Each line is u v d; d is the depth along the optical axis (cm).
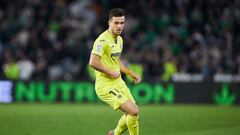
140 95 6494
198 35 7712
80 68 7525
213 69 7344
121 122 3086
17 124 4300
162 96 6512
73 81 6462
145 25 8162
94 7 8338
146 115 5153
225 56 7538
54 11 8112
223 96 6569
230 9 8188
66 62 7531
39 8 8138
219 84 6569
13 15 8031
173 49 7775
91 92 6469
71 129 4062
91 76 7006
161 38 7900
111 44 3059
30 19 7969
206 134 3881
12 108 5650
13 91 6394
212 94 6556
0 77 6388
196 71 7394
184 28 8069
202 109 5888
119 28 3025
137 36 7956
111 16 3042
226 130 4116
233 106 6406
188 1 8344
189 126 4334
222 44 7675
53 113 5206
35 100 6425
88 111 5462
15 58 7306
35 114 5094
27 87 6412
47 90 6438
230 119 4900
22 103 6297
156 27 8119
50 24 7962
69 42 7744
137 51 7662
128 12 8306
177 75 7206
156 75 7262
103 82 3072
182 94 6531
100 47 3008
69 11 8200
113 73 2973
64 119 4716
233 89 6562
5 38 7750
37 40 7688
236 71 7338
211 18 8144
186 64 7431
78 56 7625
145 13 8269
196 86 6544
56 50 7594
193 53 7488
